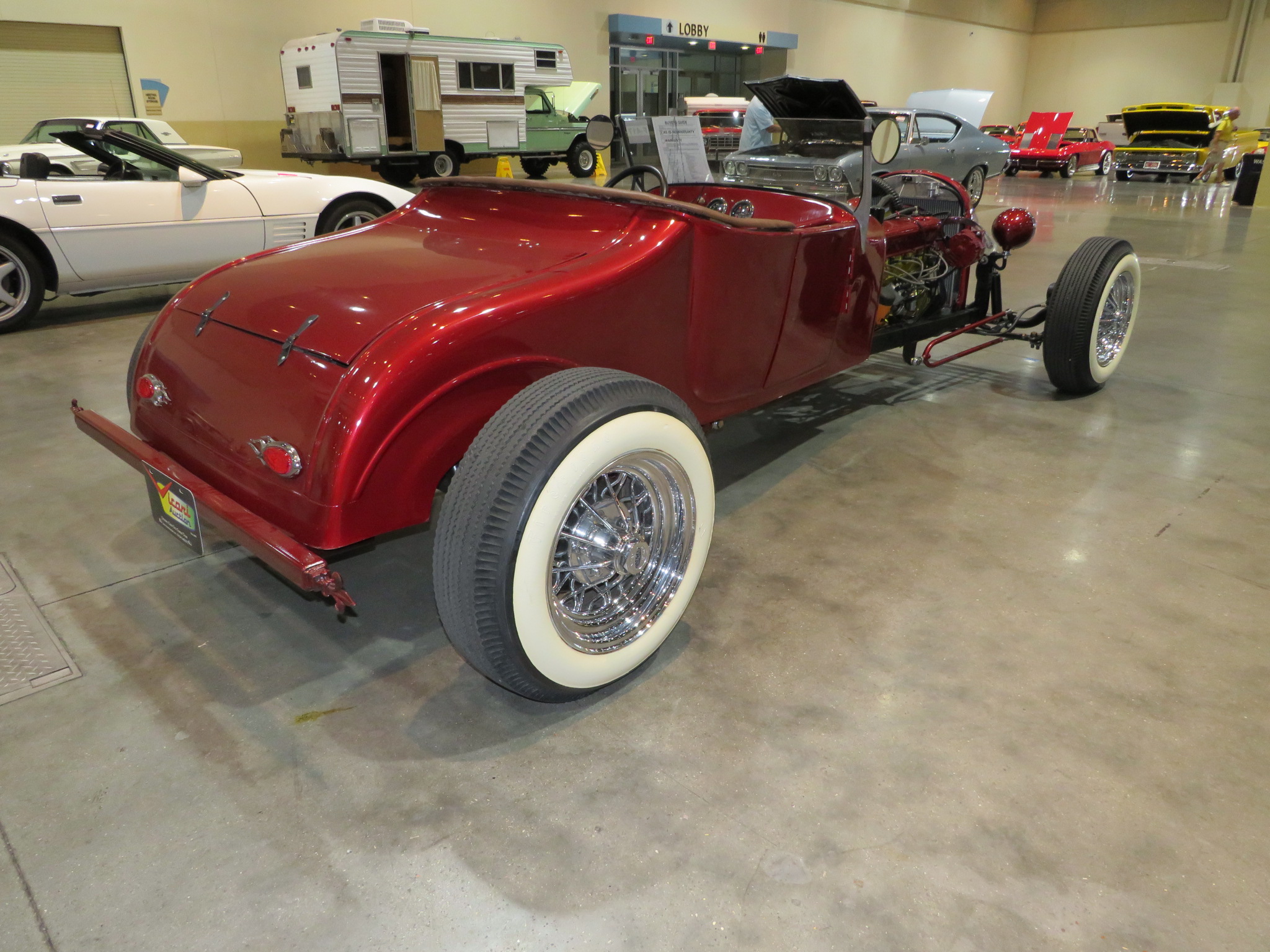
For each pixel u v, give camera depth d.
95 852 1.52
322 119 12.06
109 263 5.09
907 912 1.40
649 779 1.69
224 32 12.66
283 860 1.50
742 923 1.39
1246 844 1.52
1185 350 4.72
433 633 2.20
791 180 3.08
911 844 1.53
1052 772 1.69
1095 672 2.00
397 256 2.22
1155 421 3.64
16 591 2.35
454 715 1.88
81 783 1.68
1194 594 2.32
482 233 2.37
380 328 1.76
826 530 2.70
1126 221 10.51
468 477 1.60
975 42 26.73
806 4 21.12
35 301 5.01
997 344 4.57
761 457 3.29
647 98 19.58
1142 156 17.31
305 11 13.33
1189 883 1.45
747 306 2.35
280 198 5.63
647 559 1.96
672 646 2.12
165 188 5.20
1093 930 1.37
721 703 1.91
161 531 2.71
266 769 1.72
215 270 2.35
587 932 1.37
